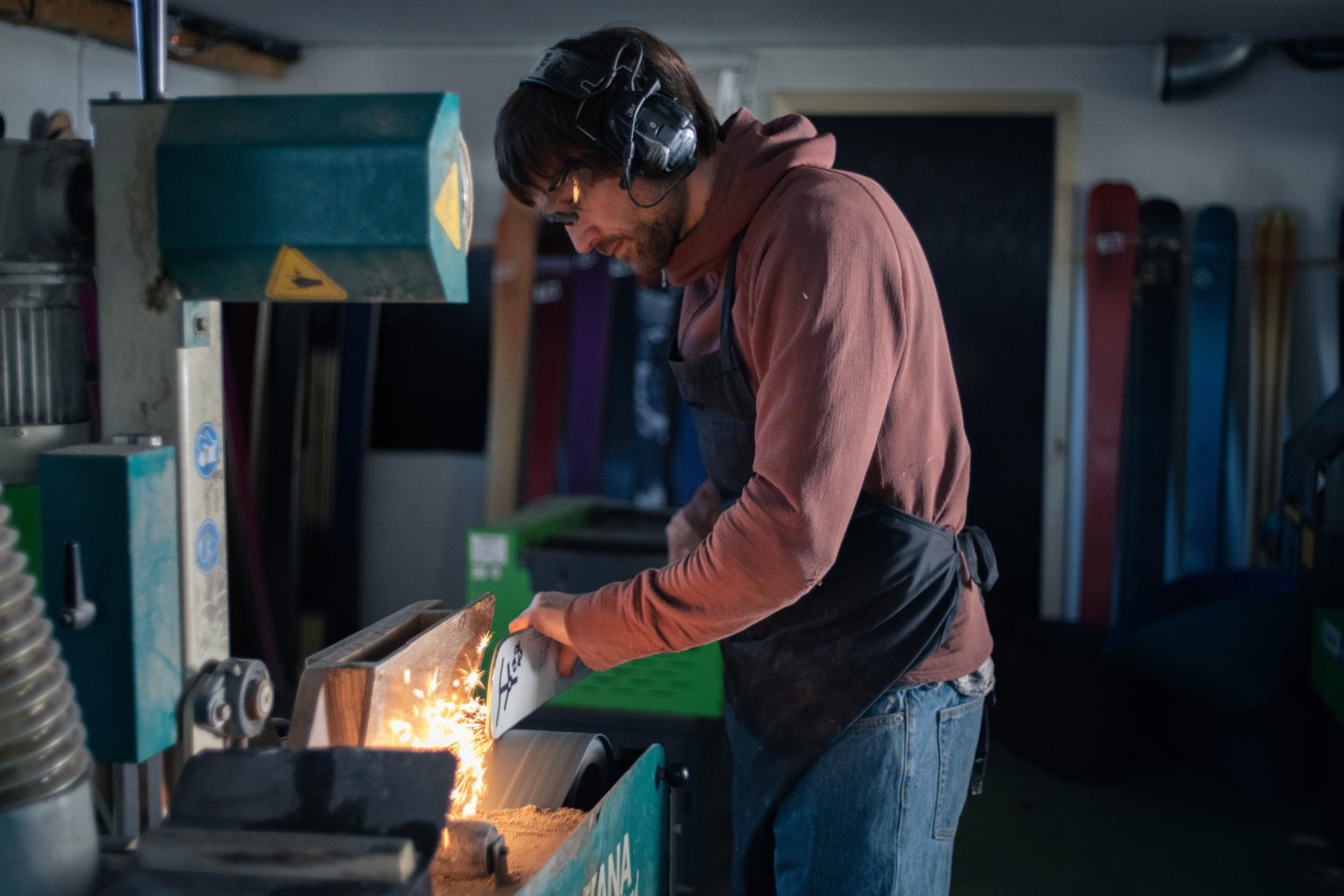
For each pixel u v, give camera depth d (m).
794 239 1.21
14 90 3.27
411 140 0.97
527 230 4.34
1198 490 4.11
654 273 1.42
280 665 4.27
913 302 1.28
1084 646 4.12
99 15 3.36
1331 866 3.02
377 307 4.48
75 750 0.86
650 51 1.27
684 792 2.78
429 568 4.66
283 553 4.34
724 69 4.22
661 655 2.83
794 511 1.17
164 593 1.03
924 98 4.25
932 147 4.29
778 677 1.43
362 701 1.02
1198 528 4.12
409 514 4.67
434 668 1.16
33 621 0.84
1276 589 3.77
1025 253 4.27
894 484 1.36
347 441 4.46
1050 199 4.24
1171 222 4.08
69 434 1.15
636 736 2.81
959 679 1.45
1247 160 4.11
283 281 1.03
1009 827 3.25
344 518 4.47
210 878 0.84
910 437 1.34
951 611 1.39
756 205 1.31
